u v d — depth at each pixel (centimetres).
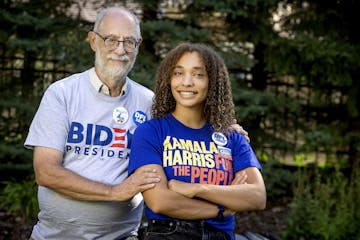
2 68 584
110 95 248
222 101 229
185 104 221
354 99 599
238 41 571
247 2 534
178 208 207
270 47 575
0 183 543
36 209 478
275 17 588
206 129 228
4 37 530
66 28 555
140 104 254
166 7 575
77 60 534
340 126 623
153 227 213
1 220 474
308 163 605
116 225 245
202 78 223
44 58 569
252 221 509
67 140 237
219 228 217
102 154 239
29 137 236
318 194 447
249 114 547
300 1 584
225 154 225
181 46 227
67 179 225
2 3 549
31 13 560
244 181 219
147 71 530
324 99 618
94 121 240
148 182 209
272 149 595
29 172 541
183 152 218
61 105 237
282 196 587
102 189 221
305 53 551
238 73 610
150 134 220
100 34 242
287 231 442
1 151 515
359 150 573
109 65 240
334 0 581
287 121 602
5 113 564
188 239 209
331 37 580
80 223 237
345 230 418
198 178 215
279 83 616
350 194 442
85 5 571
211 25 577
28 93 582
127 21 244
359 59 557
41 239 246
